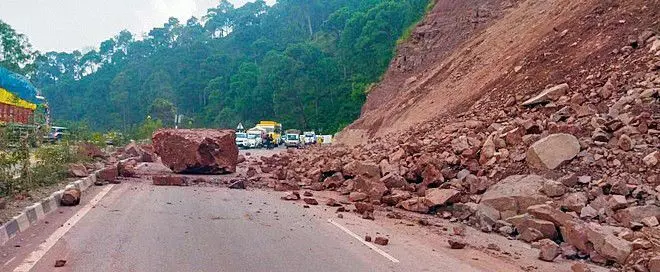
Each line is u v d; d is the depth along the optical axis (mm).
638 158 10930
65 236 8445
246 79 90562
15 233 8430
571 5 21328
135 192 14312
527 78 18672
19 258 7086
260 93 86500
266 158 28781
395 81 40844
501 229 10047
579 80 15789
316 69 77812
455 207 11703
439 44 38031
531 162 12148
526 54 20781
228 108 91938
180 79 110000
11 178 11055
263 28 121375
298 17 116000
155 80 104625
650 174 10469
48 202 10703
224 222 10234
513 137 13344
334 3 112625
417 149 15867
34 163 14359
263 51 109375
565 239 8977
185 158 20031
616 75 14336
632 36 15805
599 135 11914
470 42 31234
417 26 42188
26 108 23766
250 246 8258
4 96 21656
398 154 16156
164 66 112062
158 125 48969
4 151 11586
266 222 10414
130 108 104125
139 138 45188
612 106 12969
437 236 9758
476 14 35250
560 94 15430
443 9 40688
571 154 11719
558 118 13812
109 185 15781
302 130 77125
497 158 13117
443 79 28953
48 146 15383
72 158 17828
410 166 14898
